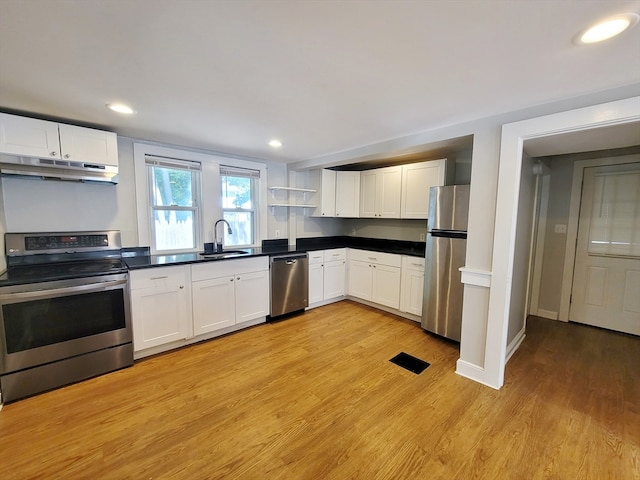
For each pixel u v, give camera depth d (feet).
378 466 4.97
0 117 6.61
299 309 12.42
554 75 5.13
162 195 10.62
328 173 13.88
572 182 11.41
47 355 6.86
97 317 7.52
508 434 5.70
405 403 6.63
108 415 6.13
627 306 10.57
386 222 14.78
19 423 5.85
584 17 3.57
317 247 13.55
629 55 4.44
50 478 4.68
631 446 5.39
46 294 6.69
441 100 6.31
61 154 7.42
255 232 13.37
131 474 4.77
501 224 7.00
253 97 6.21
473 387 7.26
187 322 9.28
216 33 3.98
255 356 8.79
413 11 3.50
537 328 11.16
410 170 12.04
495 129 7.13
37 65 4.85
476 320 7.58
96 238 9.16
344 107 6.73
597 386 7.32
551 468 4.93
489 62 4.72
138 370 7.93
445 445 5.42
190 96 6.15
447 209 9.66
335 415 6.22
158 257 9.87
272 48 4.36
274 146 10.71
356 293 13.87
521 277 9.45
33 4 3.33
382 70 5.01
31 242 8.08
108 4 3.37
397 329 10.88
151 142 10.06
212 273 9.77
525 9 3.43
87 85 5.64
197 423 5.93
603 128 5.90
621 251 10.61
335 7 3.43
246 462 5.02
